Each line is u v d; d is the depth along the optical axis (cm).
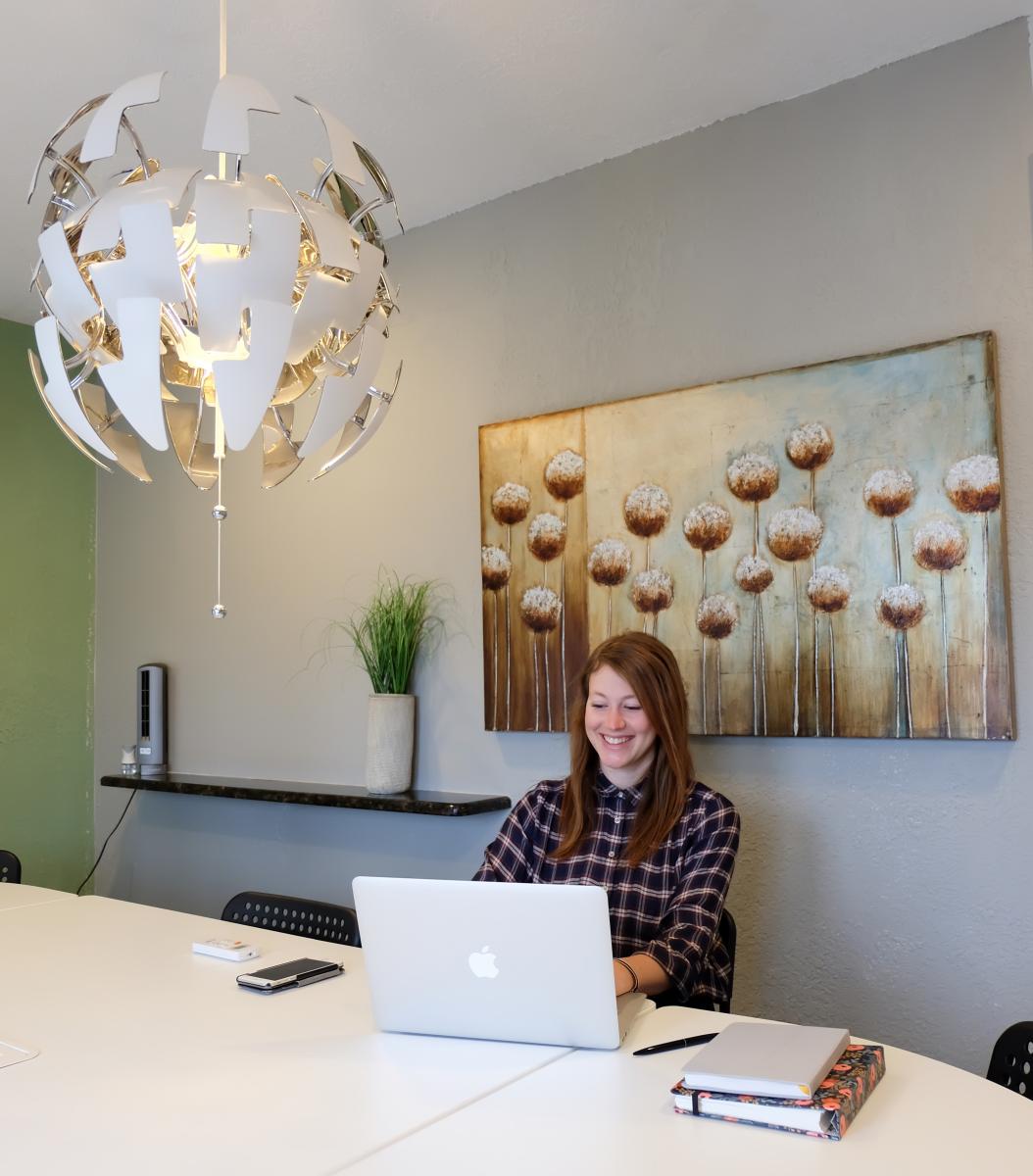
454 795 290
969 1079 125
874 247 230
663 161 263
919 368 220
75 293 121
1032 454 209
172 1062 133
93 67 224
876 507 224
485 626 285
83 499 400
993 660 209
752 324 247
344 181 144
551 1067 131
